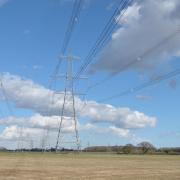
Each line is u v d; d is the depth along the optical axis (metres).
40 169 70.38
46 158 125.00
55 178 52.00
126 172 64.94
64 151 175.12
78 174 59.25
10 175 56.28
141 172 65.44
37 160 109.25
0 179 50.22
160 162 108.50
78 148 169.88
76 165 85.62
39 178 51.88
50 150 186.00
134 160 121.31
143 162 107.31
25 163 91.88
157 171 68.50
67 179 50.72
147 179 52.19
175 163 102.12
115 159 126.75
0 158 123.06
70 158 127.94
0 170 66.44
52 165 84.50
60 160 111.44
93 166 82.69
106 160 117.50
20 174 58.28
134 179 51.72
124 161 112.69
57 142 135.12
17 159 115.19
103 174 59.72
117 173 62.16
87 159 122.25
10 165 82.75
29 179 50.38
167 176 57.44
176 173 63.56
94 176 55.81
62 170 68.38
